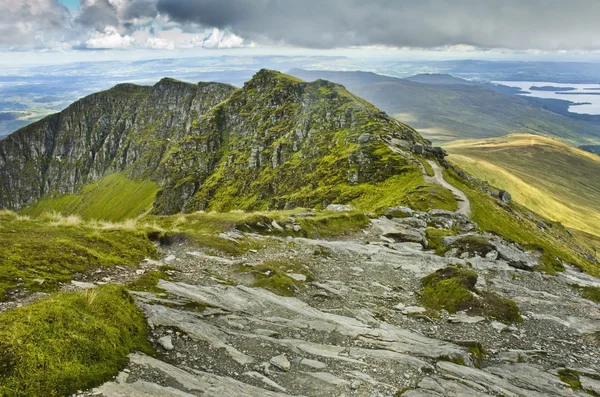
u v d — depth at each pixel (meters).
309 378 15.05
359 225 46.09
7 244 20.17
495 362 19.28
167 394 11.69
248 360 15.60
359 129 171.00
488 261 37.06
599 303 31.12
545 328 24.33
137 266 23.72
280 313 20.80
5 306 14.88
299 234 39.75
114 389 11.33
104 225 31.11
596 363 20.36
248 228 37.56
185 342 15.87
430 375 16.28
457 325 23.17
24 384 10.12
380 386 15.02
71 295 14.62
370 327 20.86
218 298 20.92
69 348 11.77
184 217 39.94
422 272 32.16
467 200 101.88
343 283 28.00
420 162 140.50
